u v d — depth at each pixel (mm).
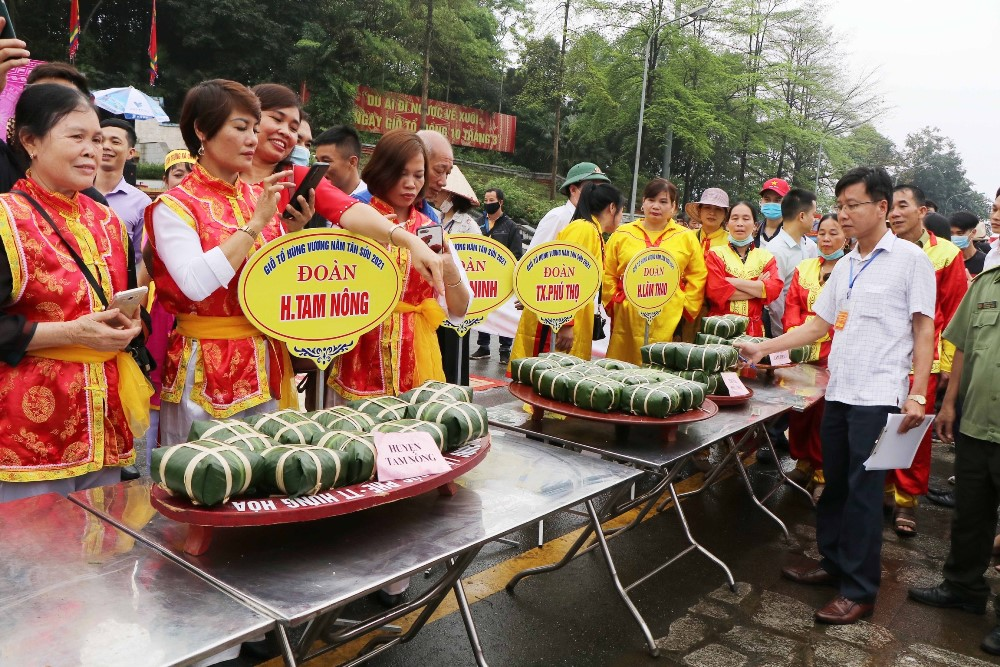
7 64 2184
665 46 31719
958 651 2688
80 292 1855
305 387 2787
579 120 33812
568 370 2852
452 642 2562
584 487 1977
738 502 4141
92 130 1852
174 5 22156
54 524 1599
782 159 37344
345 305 2160
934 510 4246
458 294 2428
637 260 3818
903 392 2840
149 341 3021
